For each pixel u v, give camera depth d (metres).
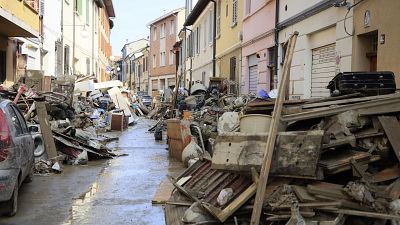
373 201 4.97
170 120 13.66
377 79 6.77
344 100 6.30
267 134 5.84
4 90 13.72
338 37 10.61
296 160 5.38
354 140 5.64
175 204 7.16
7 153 6.77
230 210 5.53
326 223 4.84
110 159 13.16
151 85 62.75
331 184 5.32
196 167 8.16
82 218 6.89
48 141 11.39
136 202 7.89
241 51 21.28
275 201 5.23
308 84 12.90
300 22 13.27
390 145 5.64
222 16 25.83
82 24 31.98
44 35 21.45
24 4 15.52
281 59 15.16
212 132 12.67
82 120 18.66
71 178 10.09
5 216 6.95
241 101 14.85
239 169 5.85
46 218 6.88
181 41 46.19
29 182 9.54
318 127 6.06
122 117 24.00
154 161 12.76
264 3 16.88
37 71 18.14
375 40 9.47
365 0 9.28
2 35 16.72
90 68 36.03
